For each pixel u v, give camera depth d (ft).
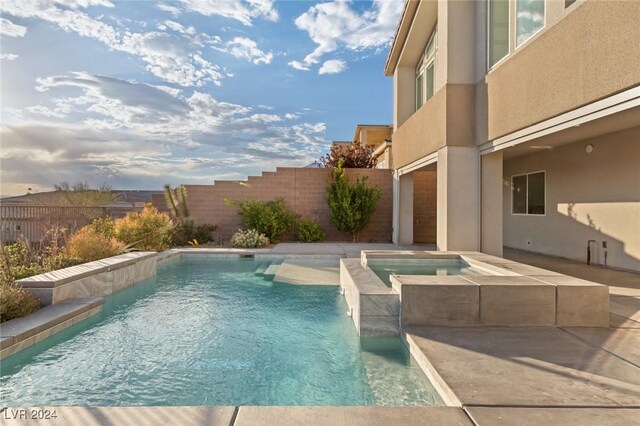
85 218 38.47
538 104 20.80
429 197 51.85
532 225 36.06
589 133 25.98
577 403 8.93
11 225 34.78
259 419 8.23
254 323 18.38
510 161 40.01
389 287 17.25
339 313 19.93
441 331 14.33
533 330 14.35
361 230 50.72
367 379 12.26
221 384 12.17
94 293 22.27
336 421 8.18
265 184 50.98
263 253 38.75
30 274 22.47
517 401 9.03
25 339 14.79
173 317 19.45
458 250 28.53
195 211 50.26
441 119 29.60
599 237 27.58
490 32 26.86
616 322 15.16
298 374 12.80
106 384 12.28
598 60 16.53
